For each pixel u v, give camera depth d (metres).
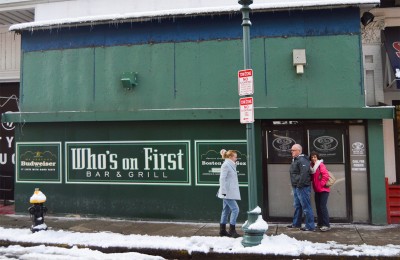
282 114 9.48
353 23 9.61
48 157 10.91
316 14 9.74
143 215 10.23
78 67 10.84
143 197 10.26
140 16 10.29
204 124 10.00
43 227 8.86
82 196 10.63
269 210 9.77
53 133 10.91
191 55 10.22
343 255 6.91
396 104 11.30
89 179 10.60
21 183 11.09
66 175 10.77
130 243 7.75
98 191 10.54
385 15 10.82
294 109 9.44
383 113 9.19
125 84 10.30
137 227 9.38
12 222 10.04
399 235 8.25
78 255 7.44
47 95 11.02
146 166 10.27
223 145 9.90
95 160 10.59
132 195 10.32
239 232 8.73
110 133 10.52
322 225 8.73
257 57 9.89
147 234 8.67
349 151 9.54
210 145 9.96
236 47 10.02
